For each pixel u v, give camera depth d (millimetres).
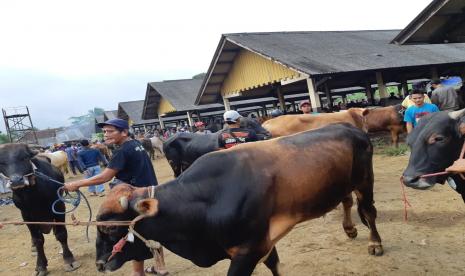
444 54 18812
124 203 3459
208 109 30312
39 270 6078
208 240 3627
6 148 5547
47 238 8273
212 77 20094
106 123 4633
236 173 3600
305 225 6656
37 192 5773
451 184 4035
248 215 3490
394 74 20719
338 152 4195
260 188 3557
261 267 5340
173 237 3596
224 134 6367
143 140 24312
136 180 4781
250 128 6469
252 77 18250
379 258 4977
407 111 6824
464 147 3518
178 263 5863
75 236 8047
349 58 15906
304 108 9266
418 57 17688
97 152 12594
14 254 7555
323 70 13484
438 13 6996
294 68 13914
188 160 7820
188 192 3592
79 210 10789
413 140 3828
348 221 5520
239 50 18641
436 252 4922
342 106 21453
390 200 7285
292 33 21391
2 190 16297
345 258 5145
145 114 35375
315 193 3924
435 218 6035
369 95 21047
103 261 3629
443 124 3615
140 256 3730
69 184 4508
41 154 6898
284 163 3787
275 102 29625
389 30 26469
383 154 12555
